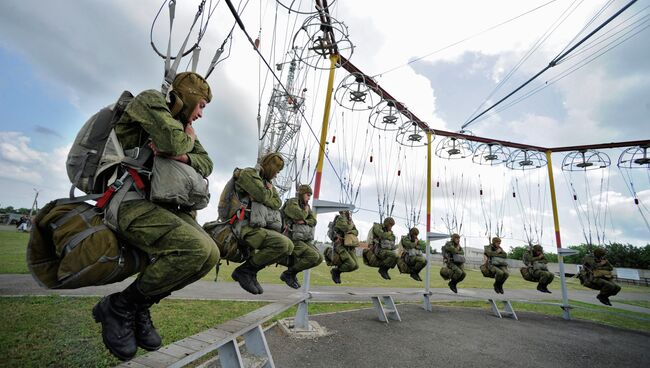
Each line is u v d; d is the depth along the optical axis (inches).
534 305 635.5
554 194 555.5
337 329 305.9
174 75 100.9
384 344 277.6
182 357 106.7
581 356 304.3
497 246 500.7
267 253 174.1
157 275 78.7
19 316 237.3
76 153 80.7
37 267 74.4
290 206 234.4
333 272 327.0
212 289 441.7
